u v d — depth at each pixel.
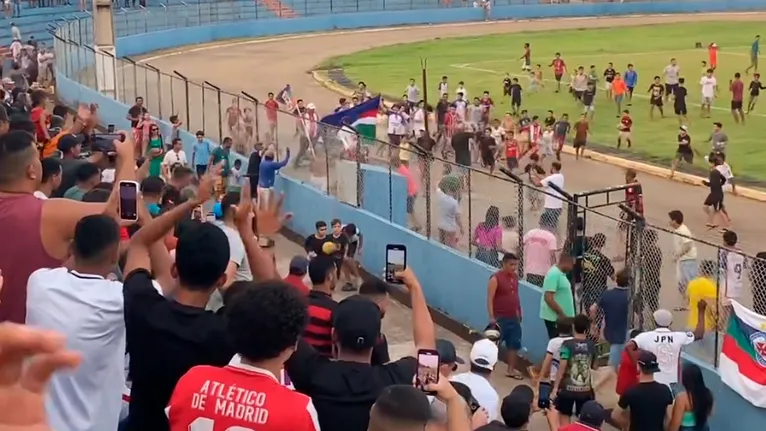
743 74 59.97
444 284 20.69
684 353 15.37
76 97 43.59
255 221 6.92
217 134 33.97
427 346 6.27
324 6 86.00
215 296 10.29
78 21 54.16
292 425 4.59
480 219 20.33
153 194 12.59
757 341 13.60
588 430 10.56
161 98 36.72
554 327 16.70
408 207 21.97
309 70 62.91
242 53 70.88
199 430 4.63
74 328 5.41
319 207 25.19
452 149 40.56
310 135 25.94
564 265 16.66
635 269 16.08
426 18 88.94
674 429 12.41
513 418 9.46
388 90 55.00
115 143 7.04
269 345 4.67
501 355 18.17
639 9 96.19
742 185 33.72
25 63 47.81
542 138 37.81
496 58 68.62
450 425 5.44
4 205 5.90
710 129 44.72
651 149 40.22
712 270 15.65
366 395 5.76
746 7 96.69
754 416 13.78
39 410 2.61
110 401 5.64
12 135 5.97
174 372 5.39
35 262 5.89
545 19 93.12
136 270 5.64
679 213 19.91
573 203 17.25
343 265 20.70
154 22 73.12
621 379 13.54
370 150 23.31
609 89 53.03
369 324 5.90
